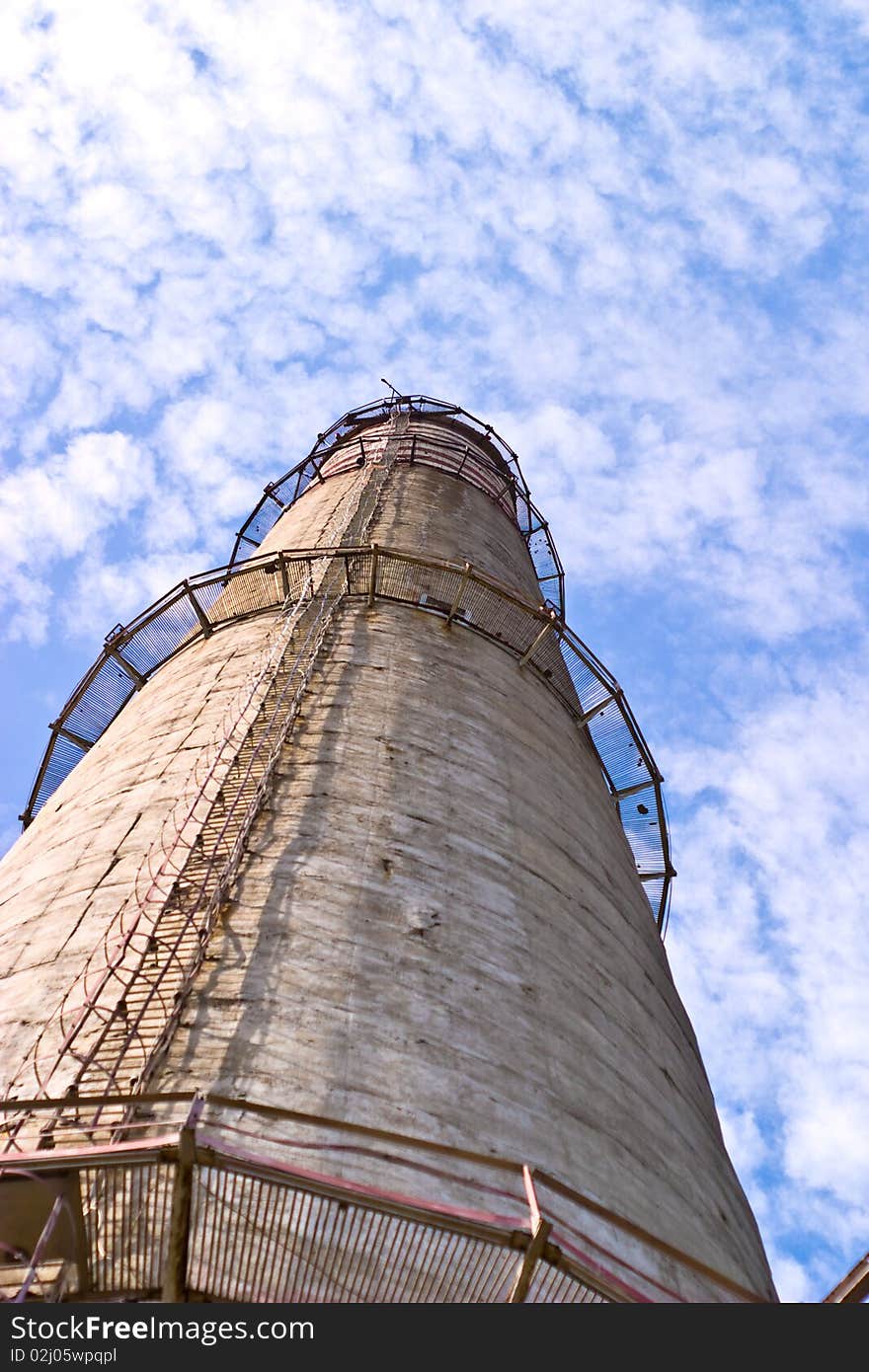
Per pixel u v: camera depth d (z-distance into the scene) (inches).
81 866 504.4
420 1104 362.9
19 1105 305.6
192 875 459.5
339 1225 314.2
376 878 473.1
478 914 480.1
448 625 817.5
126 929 434.3
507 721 711.7
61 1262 299.7
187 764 575.2
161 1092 345.1
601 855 663.8
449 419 1668.3
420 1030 396.2
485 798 585.3
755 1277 426.0
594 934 547.2
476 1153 314.8
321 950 420.2
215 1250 303.0
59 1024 387.2
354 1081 362.3
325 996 397.4
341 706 627.5
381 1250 312.7
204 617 863.1
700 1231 403.9
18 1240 300.8
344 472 1334.9
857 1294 276.8
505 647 856.9
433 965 433.4
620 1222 310.2
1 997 415.8
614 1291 298.4
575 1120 396.8
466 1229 296.5
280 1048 368.8
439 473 1352.1
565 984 476.7
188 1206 294.5
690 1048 593.9
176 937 421.7
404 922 451.2
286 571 848.3
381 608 808.9
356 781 547.2
